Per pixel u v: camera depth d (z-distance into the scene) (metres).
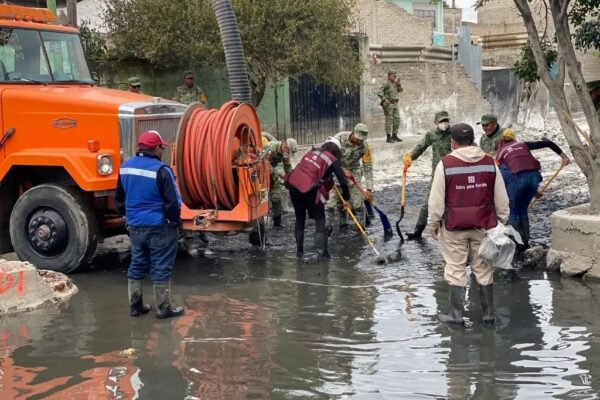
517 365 5.27
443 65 24.03
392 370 5.21
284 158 10.31
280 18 15.37
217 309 6.76
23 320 6.50
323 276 7.91
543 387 4.87
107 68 15.80
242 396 4.77
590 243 7.59
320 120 19.77
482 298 6.21
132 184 6.45
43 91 8.39
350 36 20.14
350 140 10.29
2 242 8.62
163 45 15.03
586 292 7.11
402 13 28.41
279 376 5.12
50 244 8.08
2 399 4.75
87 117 8.18
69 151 8.14
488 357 5.44
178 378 5.09
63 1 18.69
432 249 9.12
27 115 8.30
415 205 12.48
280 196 10.70
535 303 6.79
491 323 6.18
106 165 8.00
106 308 6.86
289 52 15.55
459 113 24.88
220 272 8.16
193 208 8.58
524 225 8.51
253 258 8.83
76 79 9.20
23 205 8.14
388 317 6.44
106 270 8.42
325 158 8.63
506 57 32.62
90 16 18.83
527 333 5.97
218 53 15.18
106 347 5.76
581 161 8.01
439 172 6.14
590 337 5.84
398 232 9.60
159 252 6.46
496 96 27.30
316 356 5.50
